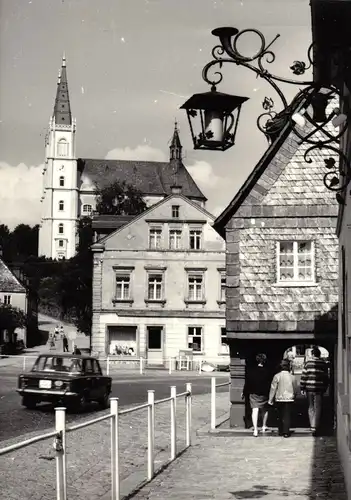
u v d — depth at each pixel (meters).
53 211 147.25
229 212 20.12
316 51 7.64
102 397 24.41
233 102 8.75
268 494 10.34
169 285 60.69
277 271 19.78
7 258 132.25
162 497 10.13
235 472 12.19
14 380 38.91
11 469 6.91
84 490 9.37
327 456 14.02
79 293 79.06
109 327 60.12
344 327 11.59
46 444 7.45
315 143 8.41
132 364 59.72
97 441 10.02
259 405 17.52
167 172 139.38
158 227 61.00
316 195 20.08
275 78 7.98
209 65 8.12
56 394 22.66
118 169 146.38
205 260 60.97
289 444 15.88
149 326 60.12
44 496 7.39
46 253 146.00
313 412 17.48
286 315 19.48
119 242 60.66
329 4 6.89
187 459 13.65
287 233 19.97
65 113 149.38
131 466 12.56
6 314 76.94
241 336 19.41
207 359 60.19
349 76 7.72
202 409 24.34
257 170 20.16
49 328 103.94
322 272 19.75
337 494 10.31
